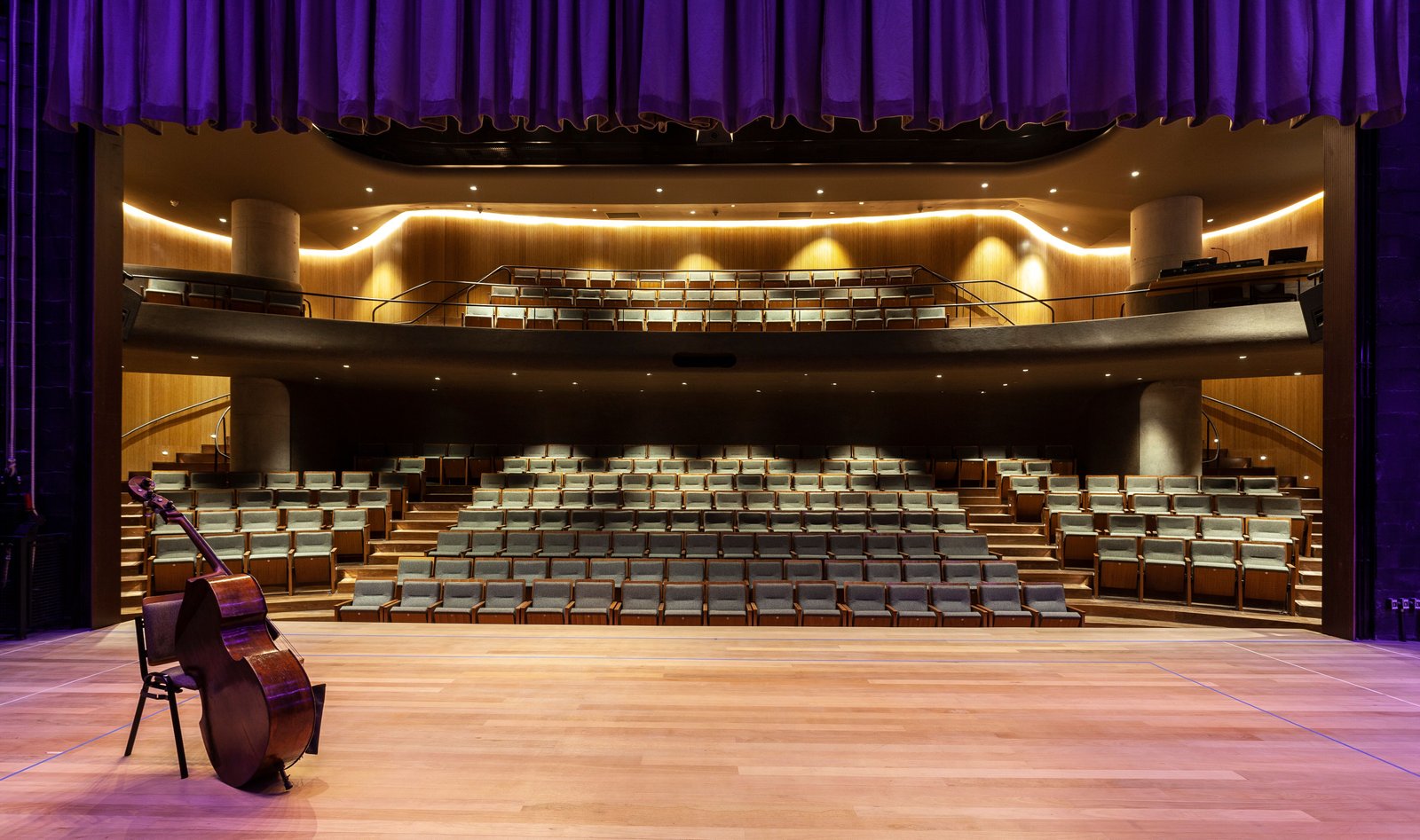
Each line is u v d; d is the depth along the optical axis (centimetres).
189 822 205
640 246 1244
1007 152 973
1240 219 1071
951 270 1197
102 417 433
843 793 225
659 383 1074
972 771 242
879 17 405
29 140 424
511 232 1216
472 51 419
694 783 231
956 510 894
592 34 411
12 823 204
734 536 745
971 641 411
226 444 1157
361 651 383
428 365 938
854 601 612
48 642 394
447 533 750
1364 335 419
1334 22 395
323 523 809
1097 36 406
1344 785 233
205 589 227
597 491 929
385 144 941
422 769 239
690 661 368
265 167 887
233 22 412
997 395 1184
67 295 425
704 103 402
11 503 396
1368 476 418
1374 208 418
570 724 280
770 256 1243
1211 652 389
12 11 420
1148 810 216
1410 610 411
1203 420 1155
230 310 846
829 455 1118
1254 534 743
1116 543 758
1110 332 873
